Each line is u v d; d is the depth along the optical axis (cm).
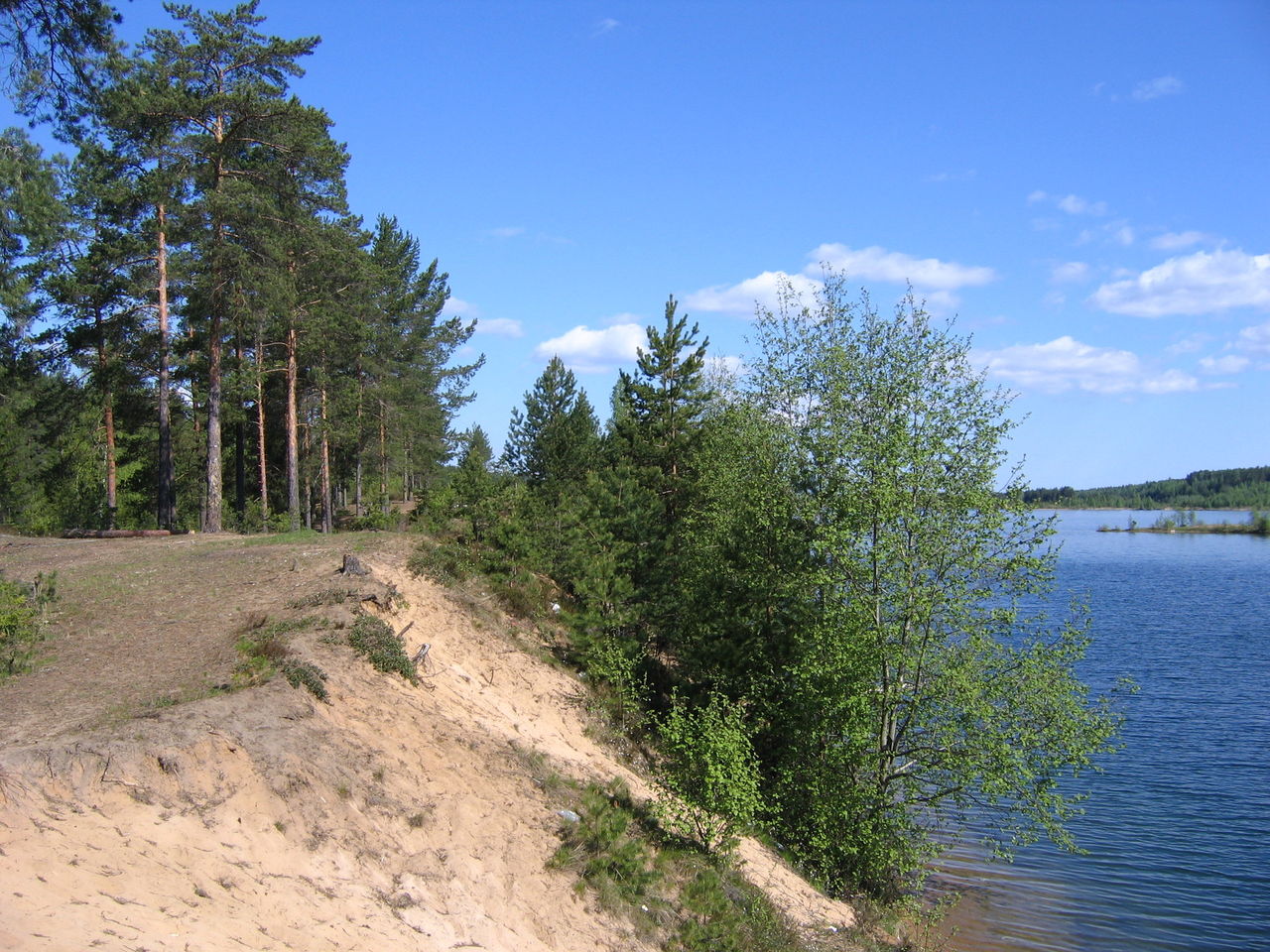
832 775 1795
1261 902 1875
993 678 1691
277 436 4672
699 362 2800
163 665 1266
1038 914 1819
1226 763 2792
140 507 4325
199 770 935
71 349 3170
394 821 1057
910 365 1841
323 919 862
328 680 1241
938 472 1750
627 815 1423
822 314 2062
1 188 2559
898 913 1738
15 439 3797
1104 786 2600
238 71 2620
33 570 1919
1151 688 3762
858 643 1744
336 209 2828
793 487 2052
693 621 2183
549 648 2111
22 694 1141
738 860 1488
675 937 1164
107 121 2414
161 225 2648
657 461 2762
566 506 2544
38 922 670
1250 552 12262
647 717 1992
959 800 1747
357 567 1794
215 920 782
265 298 2675
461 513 2464
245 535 2656
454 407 4847
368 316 3731
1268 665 4222
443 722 1358
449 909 982
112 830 824
